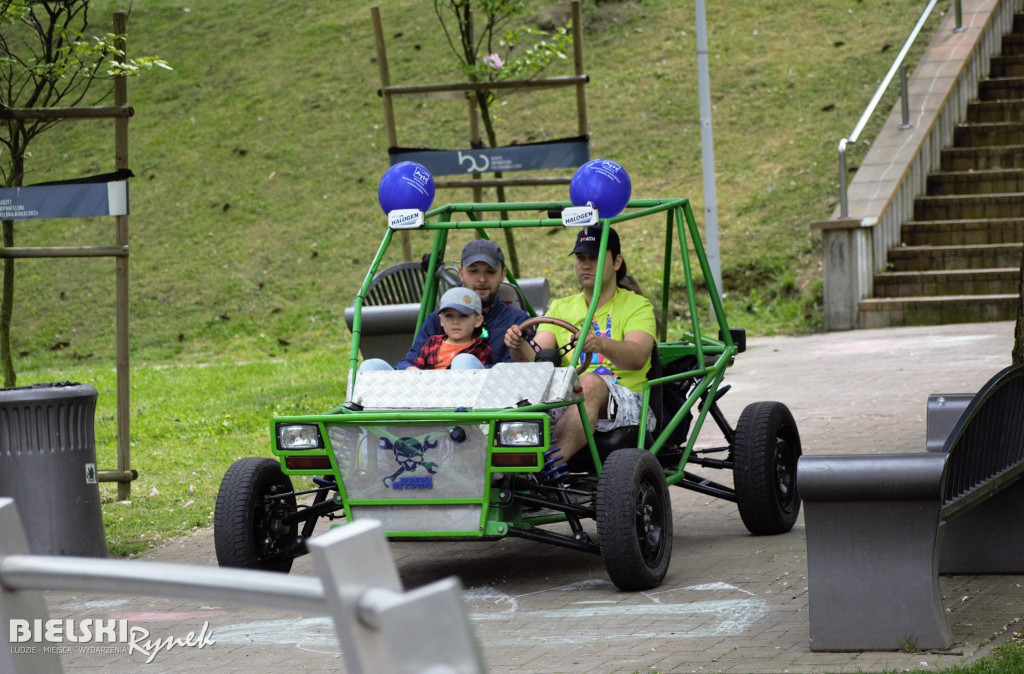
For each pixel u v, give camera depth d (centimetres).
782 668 1148
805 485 1177
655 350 1661
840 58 5303
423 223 1653
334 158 5597
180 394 3456
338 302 4672
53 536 1716
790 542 1695
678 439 1783
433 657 483
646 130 5219
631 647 1257
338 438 1483
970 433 1298
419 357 1642
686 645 1250
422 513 1465
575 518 1527
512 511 1502
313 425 1488
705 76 3966
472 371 1497
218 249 5175
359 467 1479
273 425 1499
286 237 5153
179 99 6366
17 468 1702
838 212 4038
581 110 3191
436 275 1772
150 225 5453
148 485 2381
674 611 1384
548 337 1648
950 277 3859
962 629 1230
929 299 3772
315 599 504
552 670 1196
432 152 3180
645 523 1476
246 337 4556
